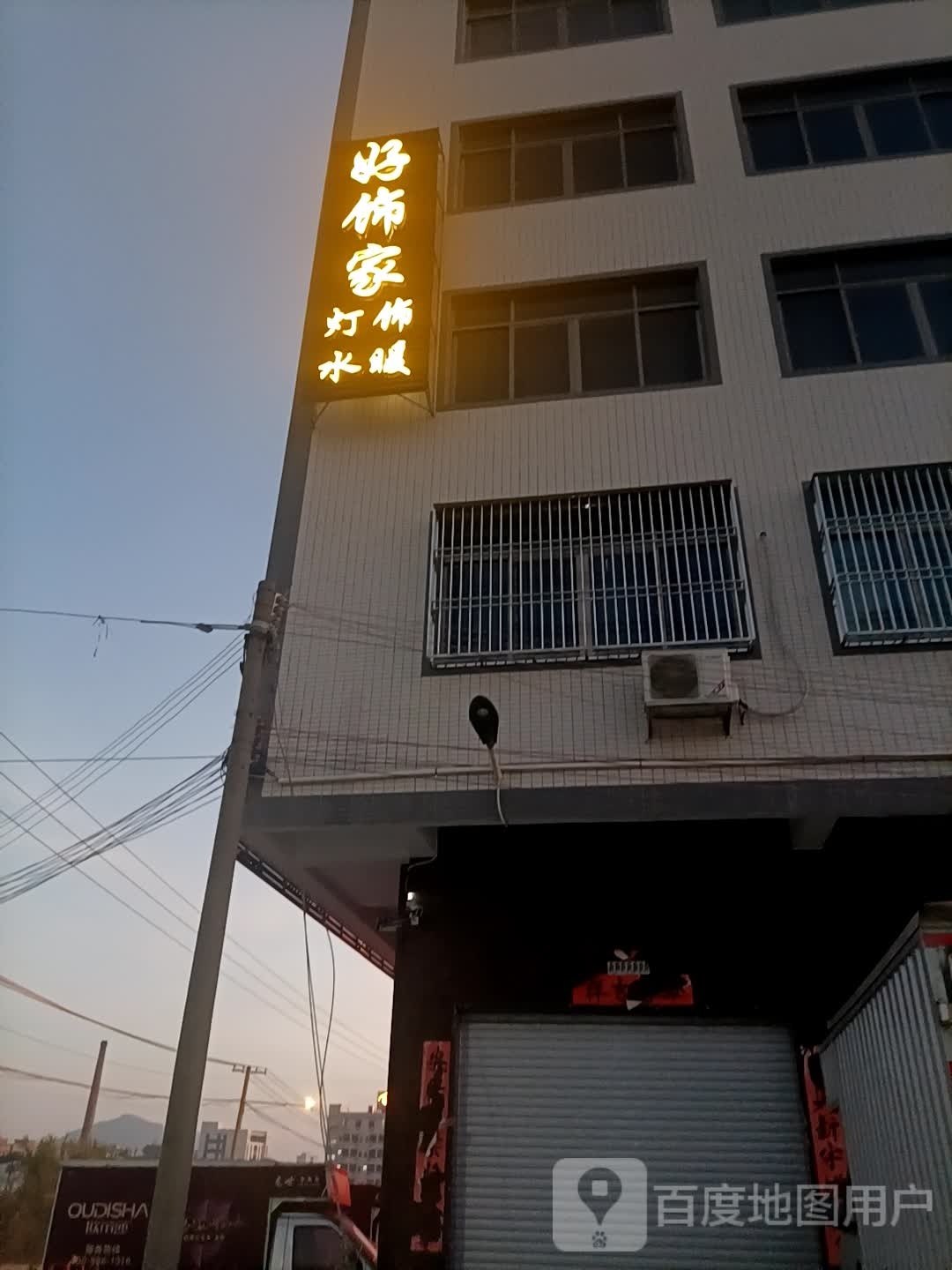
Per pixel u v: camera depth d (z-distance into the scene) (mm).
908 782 7727
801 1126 7254
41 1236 25750
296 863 9188
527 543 9375
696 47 12820
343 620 9258
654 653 8203
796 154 11812
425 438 10320
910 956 5199
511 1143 7449
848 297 10602
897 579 8562
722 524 9102
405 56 13516
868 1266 6324
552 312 11156
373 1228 11852
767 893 8039
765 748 8008
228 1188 10633
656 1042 7703
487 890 8367
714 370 10203
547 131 12641
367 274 11062
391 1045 7836
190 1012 6180
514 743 8359
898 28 12445
